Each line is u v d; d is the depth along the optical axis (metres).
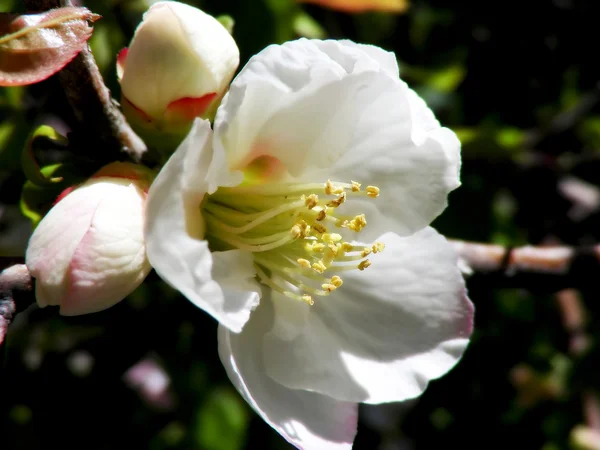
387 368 0.12
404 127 0.12
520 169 0.19
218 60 0.11
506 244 0.17
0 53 0.10
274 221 0.12
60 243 0.10
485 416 0.20
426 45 0.20
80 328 0.18
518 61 0.20
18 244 0.18
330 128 0.12
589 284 0.14
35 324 0.18
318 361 0.12
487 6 0.20
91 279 0.10
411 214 0.12
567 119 0.21
